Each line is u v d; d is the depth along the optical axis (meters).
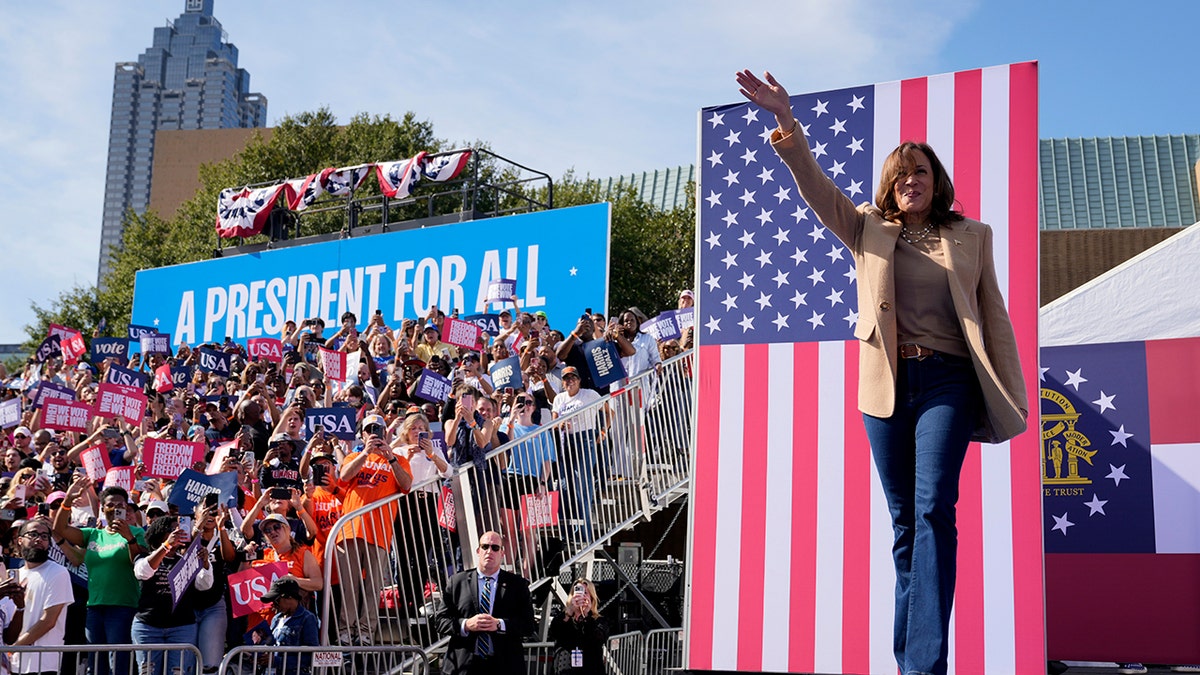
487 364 15.40
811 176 3.63
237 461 10.72
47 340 20.92
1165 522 10.45
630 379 11.92
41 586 8.54
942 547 3.25
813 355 7.01
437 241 22.53
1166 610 10.32
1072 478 10.81
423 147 40.31
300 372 16.03
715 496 7.02
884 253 3.57
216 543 8.97
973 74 6.94
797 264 7.15
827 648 6.65
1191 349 10.66
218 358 19.03
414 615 9.64
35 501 10.84
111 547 9.20
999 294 3.59
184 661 8.45
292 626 8.49
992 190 6.73
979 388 3.45
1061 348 11.09
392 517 9.51
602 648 10.22
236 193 26.22
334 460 11.24
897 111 7.05
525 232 21.33
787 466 6.93
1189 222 53.56
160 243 43.44
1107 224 54.56
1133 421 10.73
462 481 9.88
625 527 11.34
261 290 25.41
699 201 7.39
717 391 7.14
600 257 20.25
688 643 6.88
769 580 6.82
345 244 24.02
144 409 13.67
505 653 8.64
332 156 40.09
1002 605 6.33
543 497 10.14
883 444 3.51
